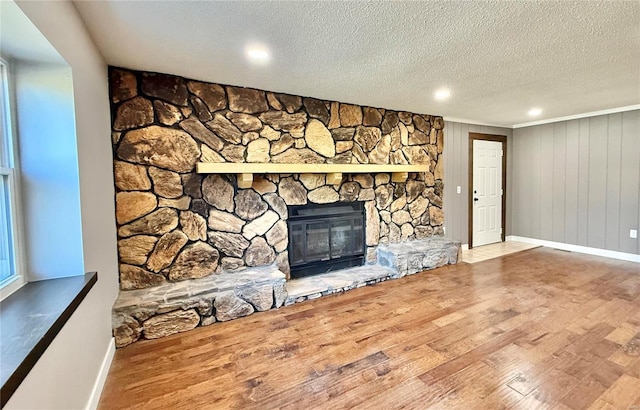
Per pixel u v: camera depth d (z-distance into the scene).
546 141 5.31
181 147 2.78
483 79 2.92
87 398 1.60
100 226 2.00
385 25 1.88
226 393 1.78
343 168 3.49
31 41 1.30
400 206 4.33
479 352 2.15
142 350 2.22
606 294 3.17
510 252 4.99
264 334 2.44
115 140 2.50
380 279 3.64
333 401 1.70
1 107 1.40
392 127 4.18
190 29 1.89
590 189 4.82
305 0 1.60
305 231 3.55
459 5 1.68
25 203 1.50
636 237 4.38
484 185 5.45
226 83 2.93
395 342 2.30
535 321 2.60
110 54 2.23
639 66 2.63
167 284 2.74
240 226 3.10
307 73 2.69
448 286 3.47
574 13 1.78
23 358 0.92
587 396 1.71
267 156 3.21
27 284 1.50
